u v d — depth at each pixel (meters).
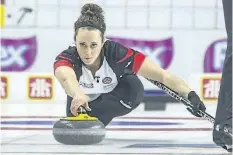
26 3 16.56
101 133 7.22
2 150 6.63
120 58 7.32
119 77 7.58
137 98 7.88
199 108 7.14
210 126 10.49
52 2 16.56
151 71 7.40
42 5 16.55
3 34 16.22
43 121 11.36
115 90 7.83
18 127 10.09
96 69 7.42
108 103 7.83
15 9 16.39
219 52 16.38
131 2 16.66
